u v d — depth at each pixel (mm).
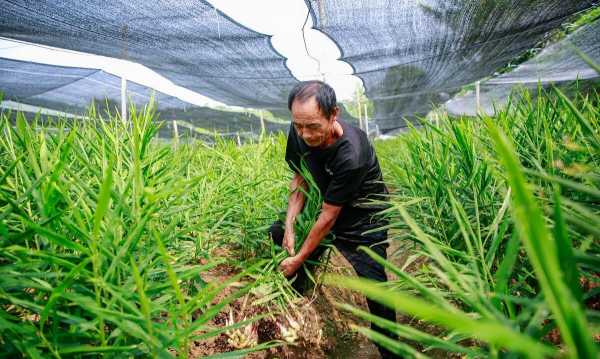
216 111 10445
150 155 1175
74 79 6543
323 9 4016
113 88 7258
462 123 1562
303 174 1793
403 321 1885
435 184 1539
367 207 1716
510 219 930
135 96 8031
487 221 1356
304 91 1399
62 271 761
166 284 773
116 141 1106
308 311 1679
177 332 669
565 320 270
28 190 721
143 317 632
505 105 1541
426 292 557
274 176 2482
